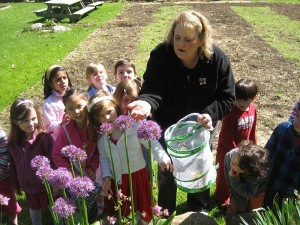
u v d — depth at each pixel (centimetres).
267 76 421
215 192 211
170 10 878
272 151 178
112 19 781
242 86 195
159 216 139
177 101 171
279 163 176
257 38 589
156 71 166
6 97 375
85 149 175
